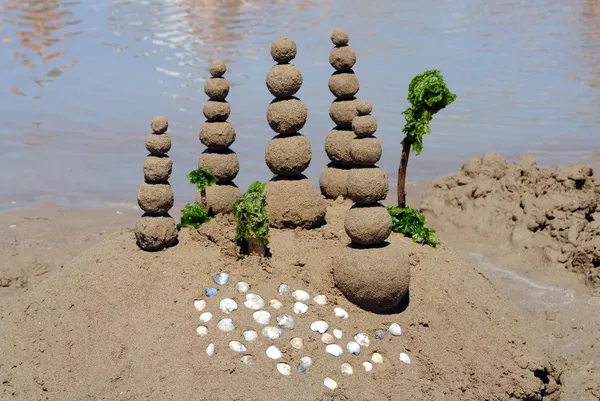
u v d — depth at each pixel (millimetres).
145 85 21031
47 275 10664
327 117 18125
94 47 25094
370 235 8000
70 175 14867
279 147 8875
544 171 12508
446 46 25172
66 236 12016
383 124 17672
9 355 7859
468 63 23266
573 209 11594
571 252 10844
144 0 32438
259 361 7406
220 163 9430
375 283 7898
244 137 16797
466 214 12148
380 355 7758
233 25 27891
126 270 8422
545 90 20703
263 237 8242
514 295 10141
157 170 8594
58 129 17672
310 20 28594
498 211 12055
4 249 11414
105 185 14359
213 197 9367
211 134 9352
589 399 8109
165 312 7918
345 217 8211
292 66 8930
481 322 8305
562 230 11273
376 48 24719
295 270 8367
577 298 9992
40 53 24516
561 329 9336
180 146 16312
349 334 7852
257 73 21828
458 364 7859
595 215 11672
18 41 25984
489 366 7895
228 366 7316
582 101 19750
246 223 8219
